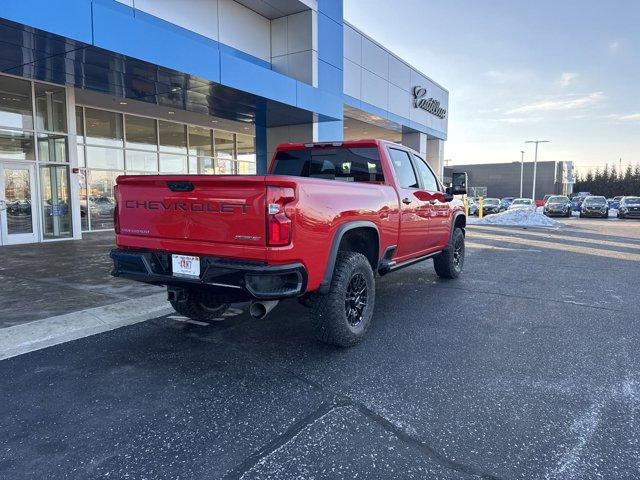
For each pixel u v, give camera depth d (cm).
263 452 277
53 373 395
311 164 627
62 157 1368
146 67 935
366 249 512
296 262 372
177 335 498
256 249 363
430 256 701
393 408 331
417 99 2412
